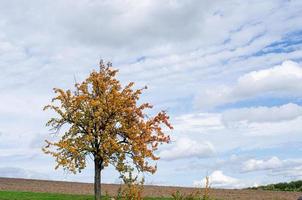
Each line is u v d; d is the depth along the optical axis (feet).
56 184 213.66
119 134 145.07
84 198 148.77
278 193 186.80
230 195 173.37
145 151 140.26
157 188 193.67
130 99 146.82
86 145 140.97
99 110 140.67
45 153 142.51
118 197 55.72
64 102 146.30
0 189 183.32
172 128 148.56
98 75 147.64
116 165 140.26
